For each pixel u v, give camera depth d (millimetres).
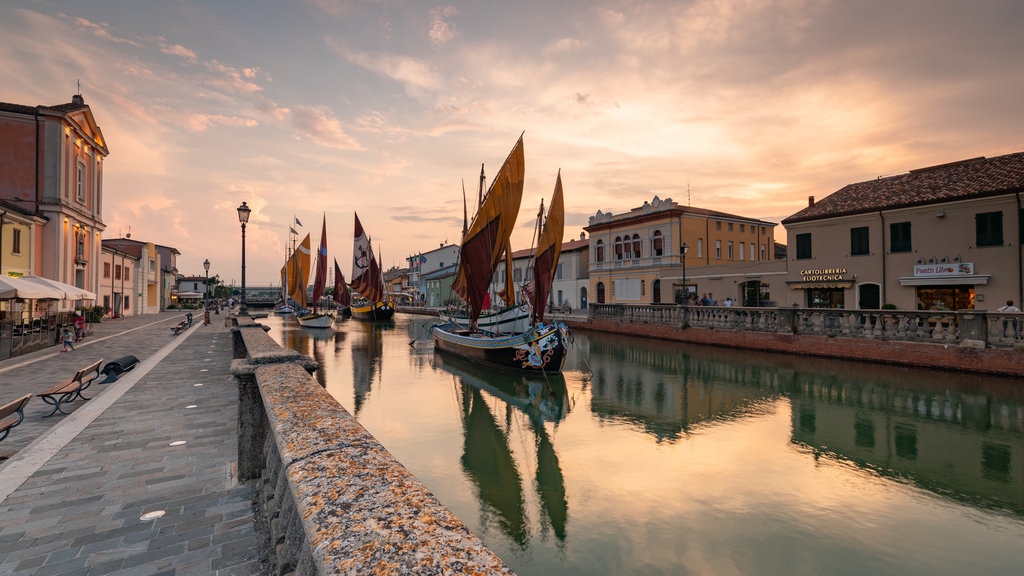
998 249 23031
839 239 29391
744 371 21047
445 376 21797
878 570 6809
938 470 10258
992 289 23141
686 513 8586
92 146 38844
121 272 49906
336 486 2051
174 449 7090
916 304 26047
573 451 11797
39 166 32344
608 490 9578
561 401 16984
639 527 8133
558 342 20688
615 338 34250
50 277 32250
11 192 31641
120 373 12492
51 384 12375
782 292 34875
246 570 4105
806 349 23250
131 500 5414
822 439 12328
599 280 53125
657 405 16141
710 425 13758
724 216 48344
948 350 18266
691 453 11531
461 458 11461
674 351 27281
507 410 15789
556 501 9148
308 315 52438
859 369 19812
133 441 7434
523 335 21609
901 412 14406
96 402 9906
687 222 45500
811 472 10281
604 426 13859
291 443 2713
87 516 5031
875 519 8281
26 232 29562
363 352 30406
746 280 37469
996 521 8125
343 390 18812
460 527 1674
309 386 4445
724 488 9586
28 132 32219
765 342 25203
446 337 27922
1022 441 11844
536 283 23969
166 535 4668
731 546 7492
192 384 11820
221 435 7750
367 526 1644
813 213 30672
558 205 22969
